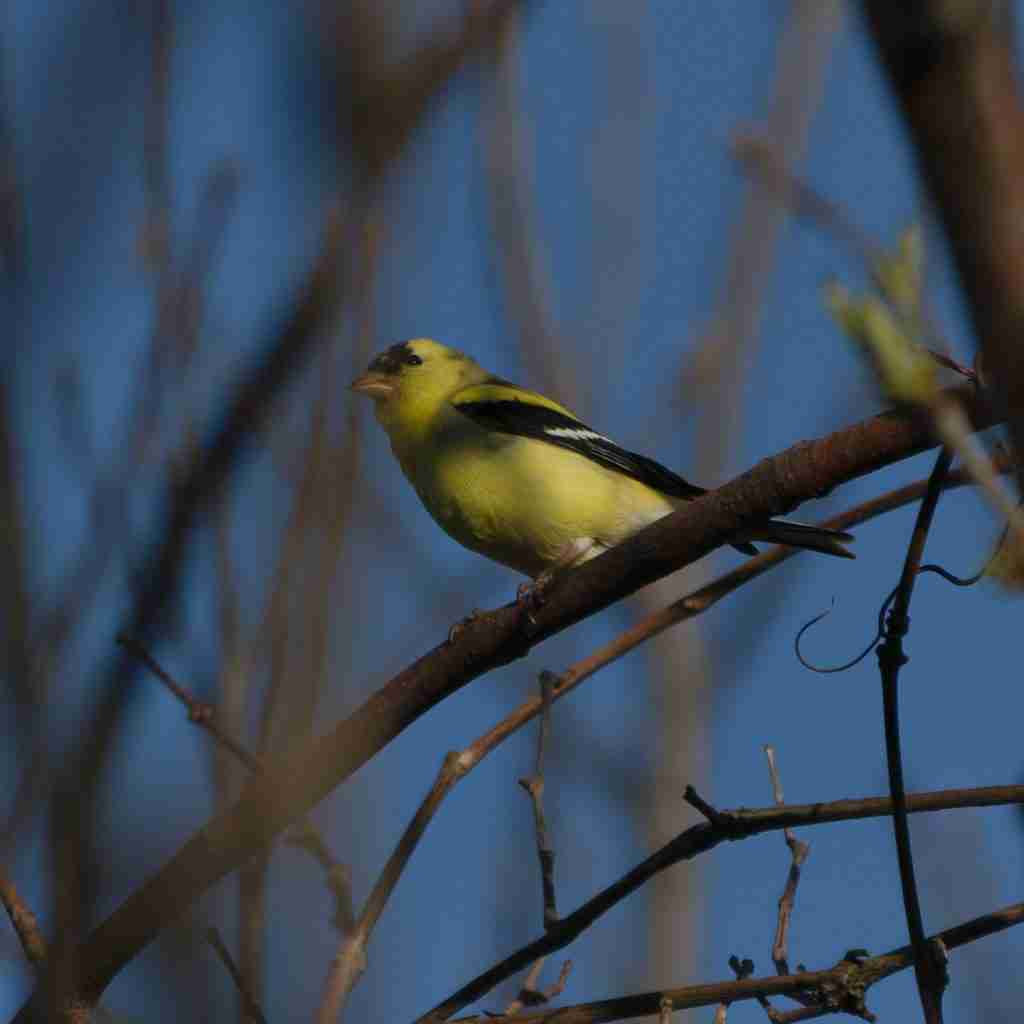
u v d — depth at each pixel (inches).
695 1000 264.7
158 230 212.5
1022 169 106.4
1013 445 118.9
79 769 158.6
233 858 232.7
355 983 240.8
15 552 162.7
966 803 265.0
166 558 156.0
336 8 157.5
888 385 172.2
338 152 154.2
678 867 512.4
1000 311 109.4
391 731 280.1
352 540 309.6
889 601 264.7
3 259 159.9
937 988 247.1
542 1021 264.4
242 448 154.1
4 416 163.5
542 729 286.0
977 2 104.8
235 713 231.6
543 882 276.8
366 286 217.0
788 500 269.4
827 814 269.3
